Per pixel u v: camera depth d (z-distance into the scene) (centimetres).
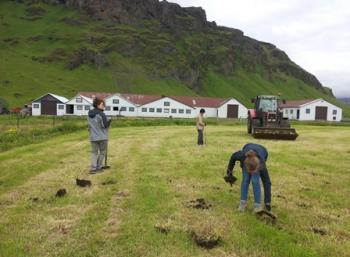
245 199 728
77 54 15012
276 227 654
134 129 3000
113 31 17700
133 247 573
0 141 1997
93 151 1082
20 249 567
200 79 17312
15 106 9694
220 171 1092
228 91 16938
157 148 1633
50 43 16400
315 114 8500
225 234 620
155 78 15438
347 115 16388
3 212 731
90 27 17900
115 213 719
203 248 575
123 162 1247
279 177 1040
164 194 841
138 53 16550
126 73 14912
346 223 687
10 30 17500
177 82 15925
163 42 17475
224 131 2808
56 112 8144
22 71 13088
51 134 2494
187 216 700
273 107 2423
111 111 8088
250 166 679
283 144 1878
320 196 852
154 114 8250
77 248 573
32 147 1667
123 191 867
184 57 17512
